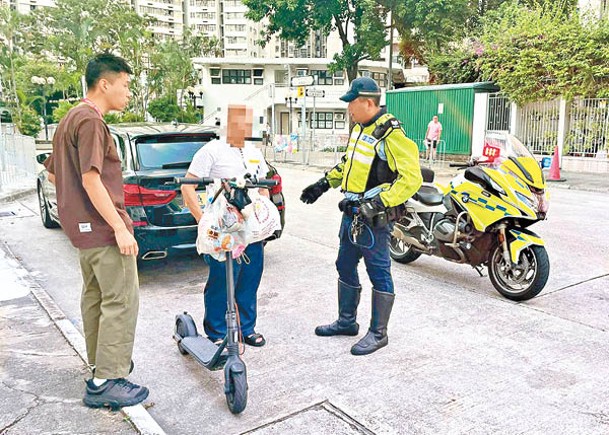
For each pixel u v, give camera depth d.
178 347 4.03
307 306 5.00
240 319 4.06
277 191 6.18
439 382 3.54
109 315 3.09
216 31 117.56
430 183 5.96
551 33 16.47
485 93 18.72
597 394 3.38
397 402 3.29
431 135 19.27
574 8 17.91
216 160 3.65
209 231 3.20
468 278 5.88
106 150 3.02
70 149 2.95
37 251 7.08
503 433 2.96
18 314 4.62
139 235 5.32
